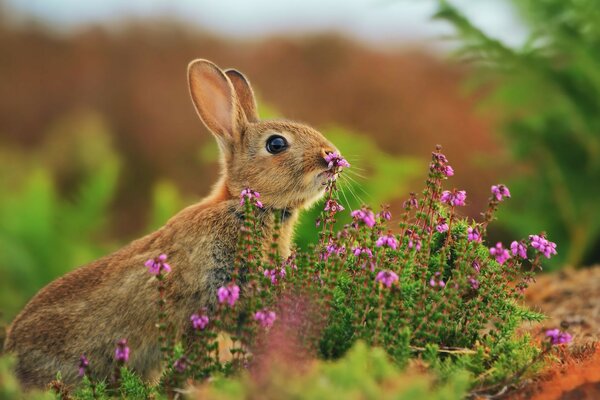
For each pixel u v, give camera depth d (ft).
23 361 27.32
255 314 20.94
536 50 47.88
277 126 29.40
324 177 28.30
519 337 26.23
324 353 21.18
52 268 51.55
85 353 26.81
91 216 55.88
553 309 33.19
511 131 51.49
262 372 18.26
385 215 22.75
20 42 118.32
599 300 33.01
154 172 92.38
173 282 26.37
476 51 48.96
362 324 21.38
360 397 15.87
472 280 22.58
